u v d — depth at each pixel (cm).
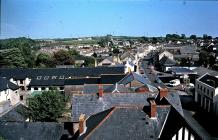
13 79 8169
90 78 7400
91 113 3125
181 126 2297
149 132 2462
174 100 3309
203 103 6088
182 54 14988
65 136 3127
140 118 2570
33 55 12925
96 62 12638
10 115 4278
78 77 7925
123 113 2609
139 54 19150
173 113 2567
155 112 2586
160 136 2427
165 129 2462
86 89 5159
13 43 14062
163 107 2681
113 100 3262
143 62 16312
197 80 6512
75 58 13412
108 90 4622
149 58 18362
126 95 3322
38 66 11700
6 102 6028
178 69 10194
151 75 8856
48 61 11969
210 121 5034
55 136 3167
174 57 14562
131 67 9625
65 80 7381
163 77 9425
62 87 7919
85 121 2817
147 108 2662
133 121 2545
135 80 5266
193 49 15362
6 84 6494
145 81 5653
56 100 4634
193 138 2288
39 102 4559
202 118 5238
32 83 7994
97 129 2475
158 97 3322
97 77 7575
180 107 3244
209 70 9038
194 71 9725
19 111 4541
